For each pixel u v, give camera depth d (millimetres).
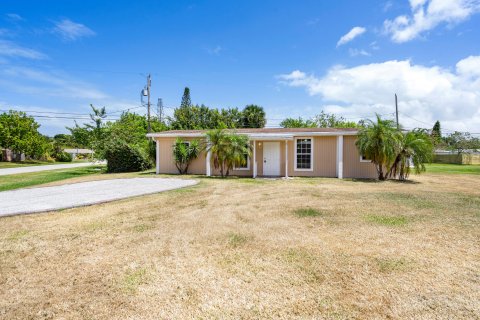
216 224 5902
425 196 9156
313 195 9430
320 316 2680
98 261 4039
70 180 14891
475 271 3625
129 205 7898
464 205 7719
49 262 4016
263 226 5730
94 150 22891
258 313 2742
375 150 13852
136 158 20875
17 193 10266
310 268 3744
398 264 3840
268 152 16625
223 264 3904
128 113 29594
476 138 40594
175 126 39625
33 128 39781
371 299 2975
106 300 3010
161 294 3121
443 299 2955
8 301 3000
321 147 16016
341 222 5992
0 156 37656
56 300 3018
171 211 7141
